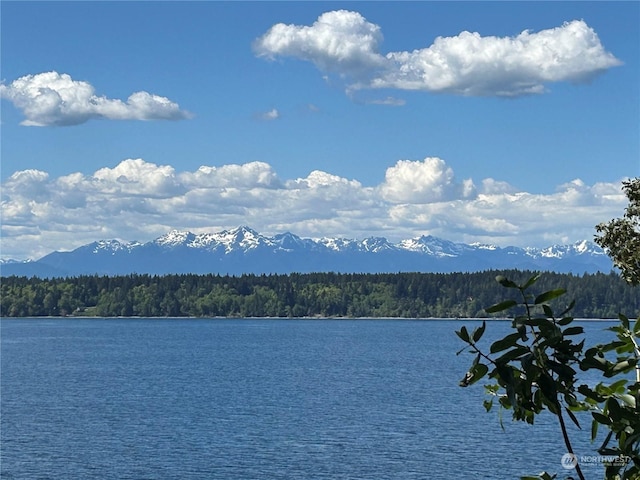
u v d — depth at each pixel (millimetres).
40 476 52344
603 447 5004
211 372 132750
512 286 4586
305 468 54500
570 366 4625
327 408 86188
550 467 53594
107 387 109250
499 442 63594
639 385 5004
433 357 166000
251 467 54938
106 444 64250
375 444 63344
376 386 109000
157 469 54531
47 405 89688
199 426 73750
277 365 147000
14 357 164750
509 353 4574
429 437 66562
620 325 5293
